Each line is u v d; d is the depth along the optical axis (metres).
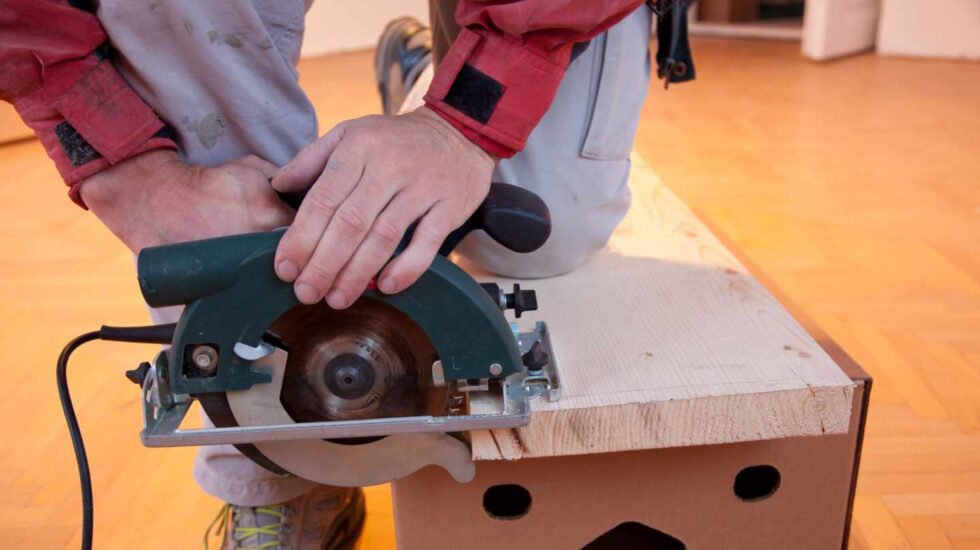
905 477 1.14
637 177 1.37
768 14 5.04
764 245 1.86
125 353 1.60
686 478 0.88
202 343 0.68
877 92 3.15
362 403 0.73
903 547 1.03
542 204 0.74
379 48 2.11
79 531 1.15
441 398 0.73
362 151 0.66
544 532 0.90
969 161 2.33
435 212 0.67
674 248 1.11
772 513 0.90
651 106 3.14
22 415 1.41
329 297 0.65
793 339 0.87
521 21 0.70
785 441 0.86
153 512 1.18
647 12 1.02
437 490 0.87
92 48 0.77
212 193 0.75
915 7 3.62
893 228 1.92
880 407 1.29
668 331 0.90
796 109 2.97
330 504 1.09
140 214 0.76
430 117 0.73
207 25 0.81
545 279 1.05
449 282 0.68
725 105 3.09
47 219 2.29
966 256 1.76
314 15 4.43
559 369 0.84
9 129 3.05
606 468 0.87
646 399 0.78
